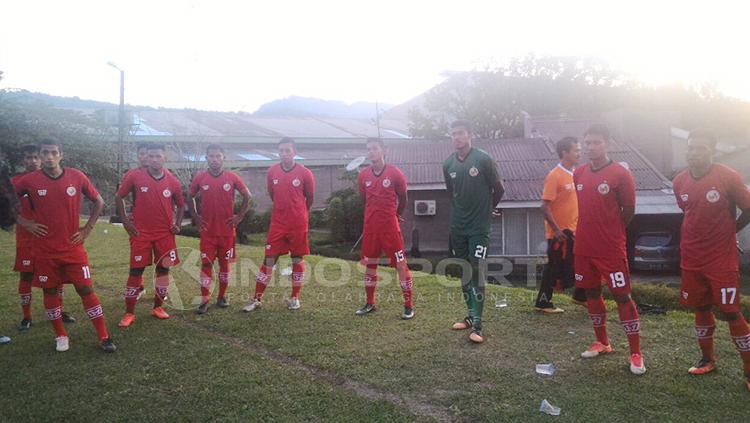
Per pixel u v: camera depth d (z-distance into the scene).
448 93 32.97
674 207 15.83
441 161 20.27
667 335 5.11
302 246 6.33
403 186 5.89
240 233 22.25
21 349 4.99
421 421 3.56
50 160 4.77
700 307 4.13
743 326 3.89
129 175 5.84
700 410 3.61
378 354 4.76
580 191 4.52
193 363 4.61
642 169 19.12
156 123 35.31
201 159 27.83
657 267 15.38
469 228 5.25
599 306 4.62
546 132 23.69
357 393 4.00
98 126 22.38
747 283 15.37
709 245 3.96
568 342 5.01
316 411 3.72
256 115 47.75
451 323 5.65
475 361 4.57
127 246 11.59
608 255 4.33
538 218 17.69
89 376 4.37
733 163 19.48
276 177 6.30
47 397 3.99
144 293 7.21
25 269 5.46
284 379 4.25
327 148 39.94
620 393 3.89
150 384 4.20
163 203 5.91
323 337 5.25
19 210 4.76
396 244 5.89
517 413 3.63
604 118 23.52
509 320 5.71
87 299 4.94
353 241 21.72
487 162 5.15
